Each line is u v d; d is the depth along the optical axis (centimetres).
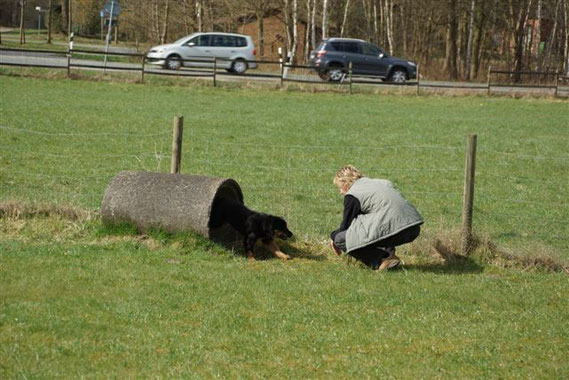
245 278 782
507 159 1798
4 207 937
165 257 834
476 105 3062
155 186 890
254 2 5272
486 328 668
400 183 1470
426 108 2886
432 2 5184
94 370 541
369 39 5872
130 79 3061
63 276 745
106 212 892
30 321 621
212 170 1473
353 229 830
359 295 745
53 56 3953
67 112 2164
